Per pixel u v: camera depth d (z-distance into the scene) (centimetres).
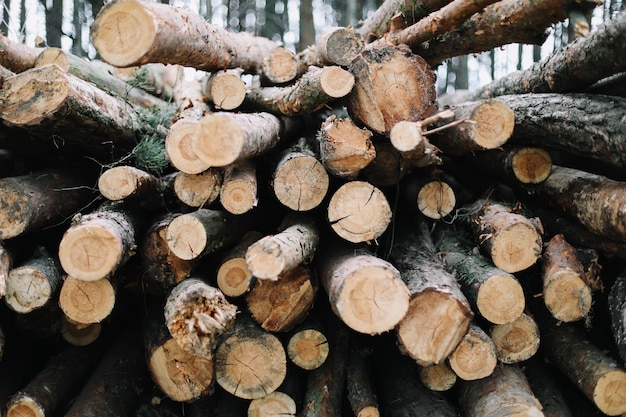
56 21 690
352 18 920
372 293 233
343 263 253
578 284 271
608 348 290
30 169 308
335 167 263
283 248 232
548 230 322
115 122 294
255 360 271
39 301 260
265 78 349
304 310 279
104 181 270
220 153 231
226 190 265
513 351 276
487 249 283
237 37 354
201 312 241
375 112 281
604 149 262
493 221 290
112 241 245
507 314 266
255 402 277
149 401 307
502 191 352
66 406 294
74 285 260
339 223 259
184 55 266
